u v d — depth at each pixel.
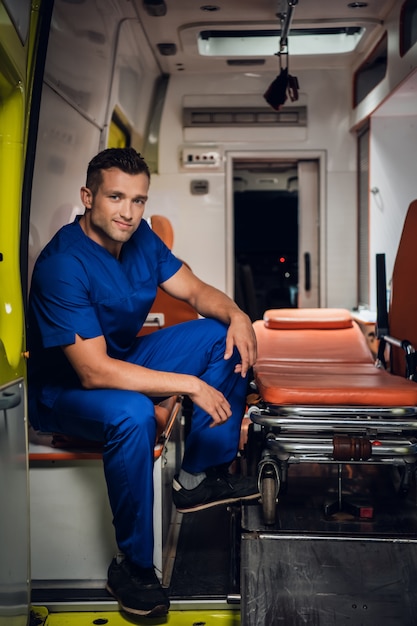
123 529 2.25
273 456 2.60
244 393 2.68
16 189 2.11
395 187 5.28
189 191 6.09
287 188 6.50
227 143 6.05
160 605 2.22
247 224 7.23
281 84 4.77
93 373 2.31
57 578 2.49
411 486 3.01
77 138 3.86
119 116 5.04
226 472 2.67
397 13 4.25
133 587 2.26
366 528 2.52
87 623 2.30
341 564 2.22
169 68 5.85
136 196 2.32
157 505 2.45
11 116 2.08
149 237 2.74
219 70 5.95
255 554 2.27
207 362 2.68
